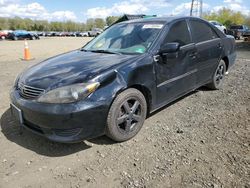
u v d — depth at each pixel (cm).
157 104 393
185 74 436
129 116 348
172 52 378
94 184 271
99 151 330
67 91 298
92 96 305
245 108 459
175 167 293
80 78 310
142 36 409
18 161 312
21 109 325
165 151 326
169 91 407
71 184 272
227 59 577
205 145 337
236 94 539
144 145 342
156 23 429
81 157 319
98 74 316
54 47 2155
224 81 642
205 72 500
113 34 453
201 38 484
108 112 322
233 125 393
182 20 453
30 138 365
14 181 278
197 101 499
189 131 377
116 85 323
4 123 413
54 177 283
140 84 352
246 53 1320
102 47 432
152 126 395
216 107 468
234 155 312
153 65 370
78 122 300
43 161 312
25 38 4009
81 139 310
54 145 346
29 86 323
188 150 326
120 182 272
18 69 894
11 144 350
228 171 283
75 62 364
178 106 475
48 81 318
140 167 296
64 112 294
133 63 348
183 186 262
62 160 314
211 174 279
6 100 524
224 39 556
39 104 305
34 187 269
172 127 391
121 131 342
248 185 260
